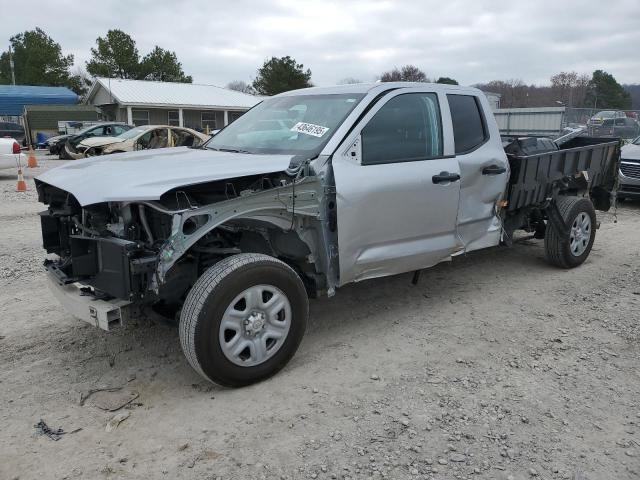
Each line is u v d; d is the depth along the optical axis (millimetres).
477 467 2945
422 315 5023
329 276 4152
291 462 2982
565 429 3281
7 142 15539
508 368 4020
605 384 3799
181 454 3051
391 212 4371
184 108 39031
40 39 63125
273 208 3736
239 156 4180
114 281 3406
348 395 3643
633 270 6457
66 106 40000
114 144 18516
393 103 4543
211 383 3793
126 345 4367
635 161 10500
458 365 4066
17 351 4254
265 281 3643
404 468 2936
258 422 3340
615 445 3143
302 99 4926
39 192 4242
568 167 6242
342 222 4078
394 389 3717
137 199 3266
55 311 5051
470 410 3469
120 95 38219
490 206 5344
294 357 4176
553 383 3805
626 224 9234
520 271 6383
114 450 3086
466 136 5098
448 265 6582
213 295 3428
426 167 4598
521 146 5797
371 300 5379
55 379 3848
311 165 3973
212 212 3467
